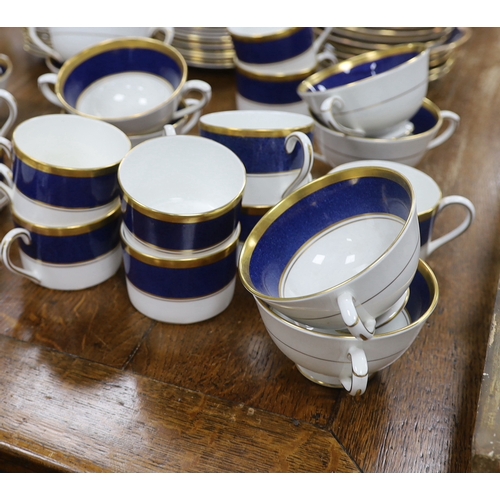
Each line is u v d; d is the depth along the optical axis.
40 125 0.77
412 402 0.65
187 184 0.75
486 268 0.82
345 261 0.67
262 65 0.99
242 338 0.73
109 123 0.80
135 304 0.76
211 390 0.67
